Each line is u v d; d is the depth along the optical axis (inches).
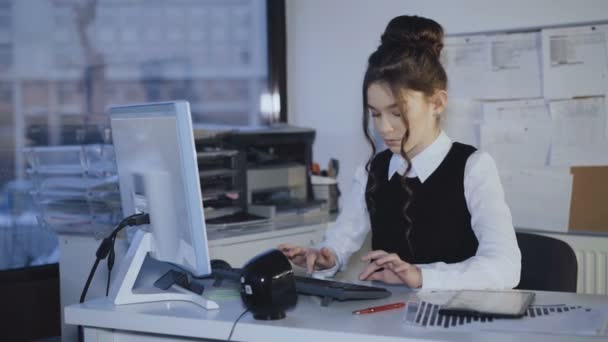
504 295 60.8
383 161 79.0
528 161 113.6
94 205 100.3
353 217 80.8
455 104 118.1
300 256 73.8
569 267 79.0
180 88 128.4
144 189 62.1
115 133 67.0
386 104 67.5
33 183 107.2
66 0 115.1
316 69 133.0
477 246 72.9
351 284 63.6
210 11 130.7
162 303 62.7
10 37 110.3
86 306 62.4
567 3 109.8
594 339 49.3
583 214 110.3
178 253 59.2
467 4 116.7
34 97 112.4
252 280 55.0
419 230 74.9
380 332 51.3
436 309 57.5
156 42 125.2
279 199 119.0
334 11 130.1
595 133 109.2
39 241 112.7
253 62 135.6
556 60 111.0
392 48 68.3
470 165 72.6
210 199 107.4
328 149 132.3
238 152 111.2
